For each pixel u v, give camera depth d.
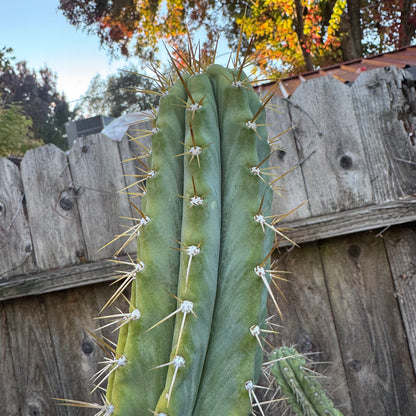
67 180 2.52
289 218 2.26
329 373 2.26
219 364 1.09
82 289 2.54
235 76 1.29
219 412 1.07
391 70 2.16
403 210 2.08
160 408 1.00
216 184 1.13
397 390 2.20
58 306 2.57
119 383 1.10
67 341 2.57
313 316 2.29
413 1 14.54
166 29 14.97
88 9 15.31
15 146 7.47
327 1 14.77
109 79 13.50
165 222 1.16
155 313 1.12
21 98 17.17
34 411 2.62
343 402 2.25
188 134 1.19
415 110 2.17
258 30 13.97
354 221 2.13
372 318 2.23
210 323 1.08
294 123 2.26
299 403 1.57
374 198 2.18
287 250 2.27
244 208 1.13
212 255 1.07
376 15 15.18
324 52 15.02
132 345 1.11
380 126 2.17
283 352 1.62
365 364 2.24
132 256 2.42
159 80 1.40
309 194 2.25
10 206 2.59
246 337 1.08
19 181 2.59
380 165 2.17
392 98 2.15
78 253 2.52
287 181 2.27
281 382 1.58
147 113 1.69
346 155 2.21
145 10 14.88
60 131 18.34
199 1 14.73
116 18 15.17
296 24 13.66
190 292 1.04
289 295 2.31
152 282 1.13
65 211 2.52
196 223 1.08
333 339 2.27
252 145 1.17
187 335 1.03
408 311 2.18
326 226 2.17
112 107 13.59
